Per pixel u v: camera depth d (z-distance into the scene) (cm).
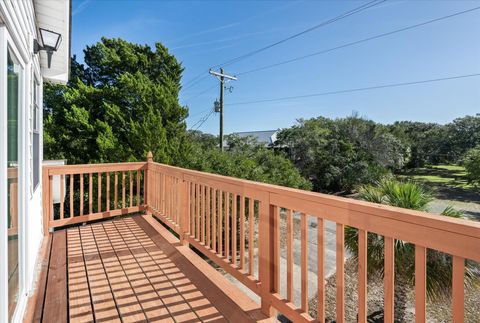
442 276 366
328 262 670
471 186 1456
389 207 120
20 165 206
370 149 1727
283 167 1393
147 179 450
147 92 1063
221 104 1405
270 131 3028
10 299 178
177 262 280
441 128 2052
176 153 962
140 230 381
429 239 103
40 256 293
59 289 228
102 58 1263
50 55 305
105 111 1085
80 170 394
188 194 314
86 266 271
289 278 176
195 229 302
